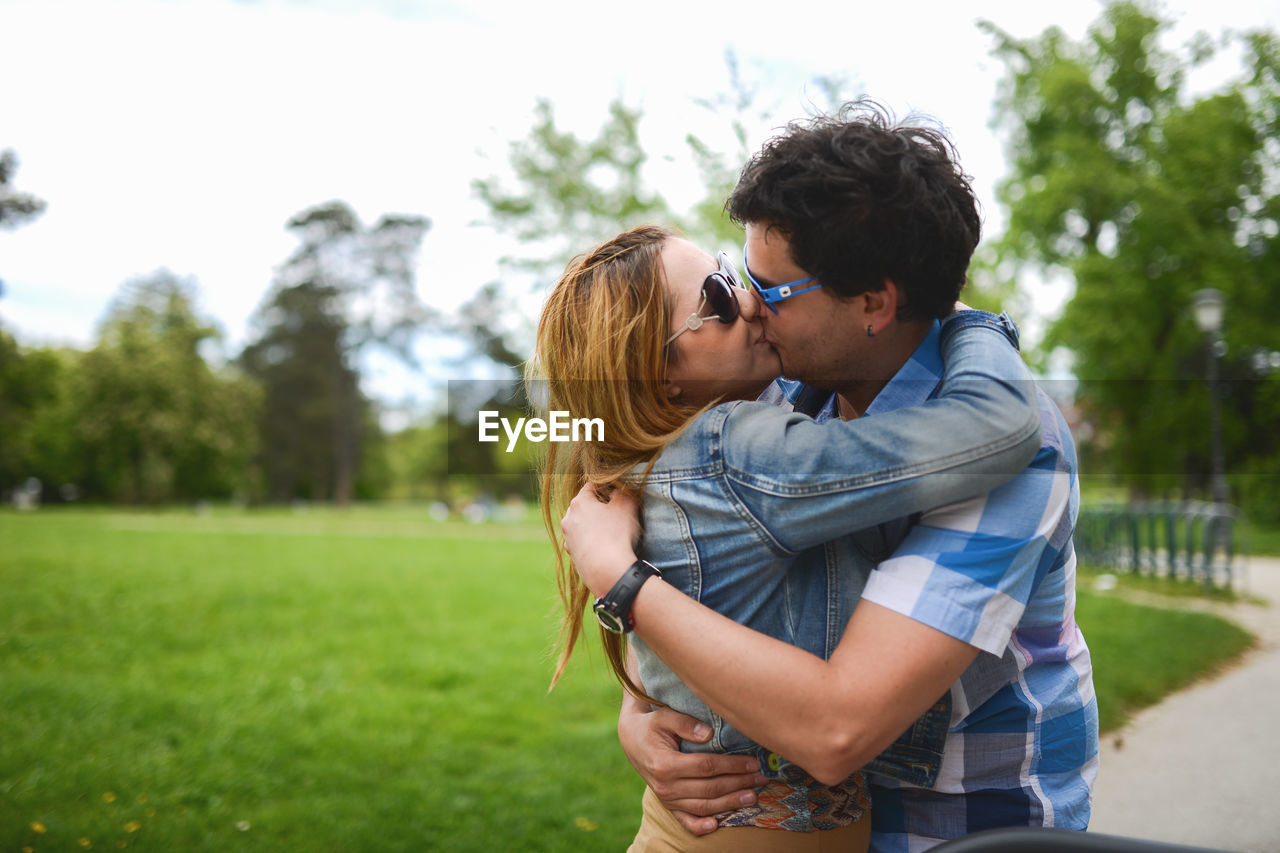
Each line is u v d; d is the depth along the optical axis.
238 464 61.97
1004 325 1.29
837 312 1.24
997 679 1.28
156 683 6.64
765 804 1.29
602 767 4.79
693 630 1.11
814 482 1.12
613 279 1.29
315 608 10.40
